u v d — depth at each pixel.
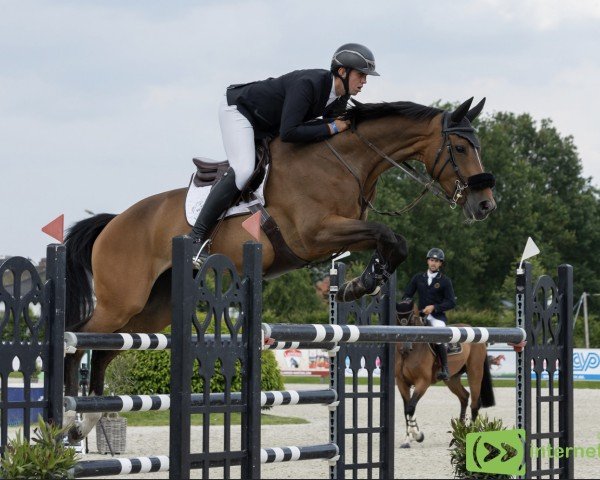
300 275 64.38
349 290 8.64
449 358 15.86
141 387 19.86
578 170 81.44
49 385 7.20
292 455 8.44
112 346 7.99
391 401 9.37
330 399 8.89
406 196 69.94
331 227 8.37
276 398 8.33
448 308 15.54
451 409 23.28
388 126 8.74
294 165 8.60
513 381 35.72
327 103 8.72
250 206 8.67
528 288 8.62
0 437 6.89
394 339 7.98
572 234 76.94
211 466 6.72
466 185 8.56
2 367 6.89
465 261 69.56
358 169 8.68
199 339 6.59
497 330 8.38
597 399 26.53
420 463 12.63
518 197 73.25
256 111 8.68
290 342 7.99
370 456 9.28
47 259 7.27
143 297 9.43
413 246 69.06
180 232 9.09
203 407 6.63
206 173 9.12
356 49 8.66
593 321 50.88
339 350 9.03
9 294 6.97
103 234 9.63
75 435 9.22
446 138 8.59
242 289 6.97
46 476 6.67
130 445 15.09
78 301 9.77
